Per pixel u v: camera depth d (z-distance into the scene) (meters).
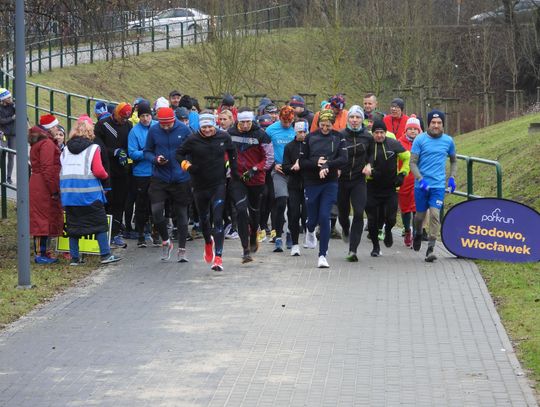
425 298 12.57
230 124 17.00
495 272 14.30
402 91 46.84
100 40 19.28
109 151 16.81
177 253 16.28
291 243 16.73
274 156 16.48
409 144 17.27
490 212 15.34
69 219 15.09
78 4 18.05
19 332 10.95
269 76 58.66
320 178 14.59
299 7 64.81
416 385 8.83
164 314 11.80
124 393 8.68
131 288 13.39
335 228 18.08
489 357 9.73
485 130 37.19
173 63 51.44
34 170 15.27
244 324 11.27
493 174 24.44
